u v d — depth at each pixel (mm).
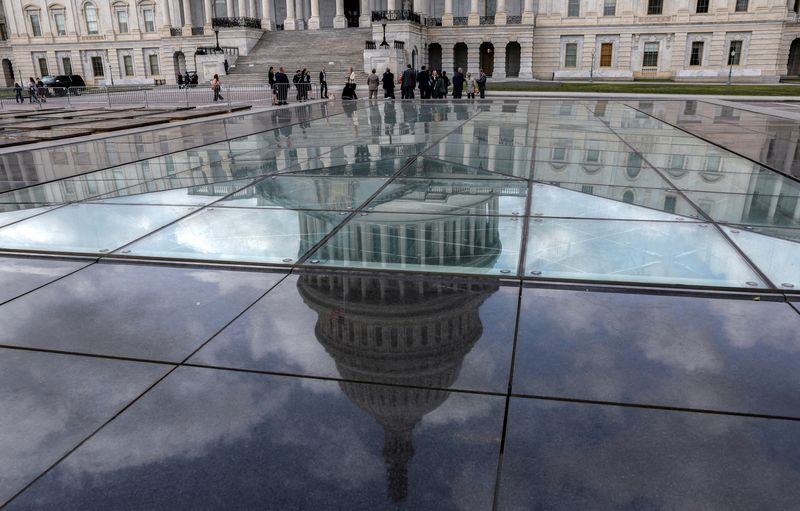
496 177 9086
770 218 6711
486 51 68875
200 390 3369
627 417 3055
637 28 63875
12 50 82312
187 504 2537
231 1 70625
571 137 14289
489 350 3717
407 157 11102
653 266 5145
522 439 2895
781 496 2539
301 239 6031
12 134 17109
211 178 9336
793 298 4473
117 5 73750
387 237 6047
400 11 60219
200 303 4527
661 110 24422
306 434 2967
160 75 75000
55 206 7637
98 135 17031
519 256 5414
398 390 3314
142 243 6008
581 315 4191
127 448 2902
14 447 2926
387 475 2666
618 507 2475
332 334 3975
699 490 2570
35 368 3645
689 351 3701
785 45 64688
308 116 22688
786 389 3301
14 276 5176
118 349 3852
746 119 19891
